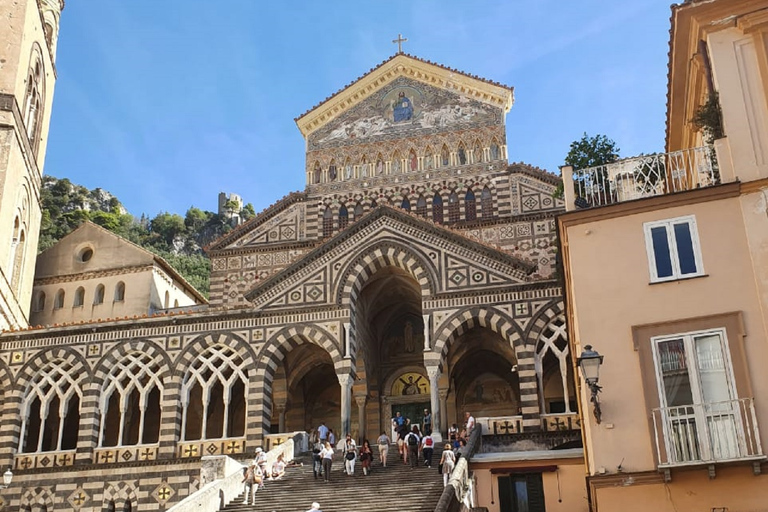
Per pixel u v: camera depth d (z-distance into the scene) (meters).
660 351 22.09
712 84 24.86
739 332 21.50
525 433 37.94
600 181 28.61
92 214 127.00
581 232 23.97
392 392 48.22
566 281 26.44
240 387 48.59
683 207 23.27
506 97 53.34
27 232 52.38
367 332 46.84
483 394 47.34
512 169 51.44
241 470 34.09
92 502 41.31
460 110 53.91
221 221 159.75
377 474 34.66
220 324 43.75
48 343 45.16
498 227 50.16
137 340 44.25
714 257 22.47
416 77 55.34
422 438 37.66
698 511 20.34
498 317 40.59
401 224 43.53
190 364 43.44
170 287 59.41
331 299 42.94
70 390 44.06
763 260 21.97
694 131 28.94
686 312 22.19
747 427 20.53
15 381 44.59
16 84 49.72
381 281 45.97
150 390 45.28
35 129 54.78
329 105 55.78
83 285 56.75
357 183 53.75
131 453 42.12
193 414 48.53
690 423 21.12
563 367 39.34
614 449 21.47
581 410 25.06
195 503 29.39
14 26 50.75
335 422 48.66
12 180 48.97
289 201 53.97
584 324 22.95
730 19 24.52
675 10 25.27
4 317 47.09
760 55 23.94
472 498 31.16
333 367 48.56
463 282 41.66
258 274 52.03
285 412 47.84
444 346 40.72
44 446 47.94
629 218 23.64
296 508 31.05
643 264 23.05
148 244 140.62
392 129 54.56
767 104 23.41
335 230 52.88
